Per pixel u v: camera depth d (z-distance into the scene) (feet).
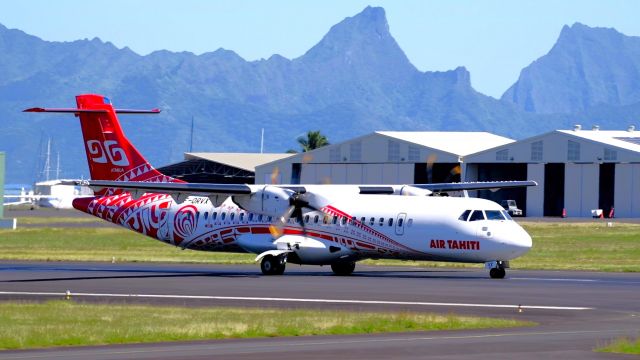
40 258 529.45
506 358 198.70
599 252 587.68
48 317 269.85
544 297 320.70
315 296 325.21
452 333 239.30
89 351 212.23
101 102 449.89
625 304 301.02
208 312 279.69
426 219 402.11
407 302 307.17
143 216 455.22
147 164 446.60
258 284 369.09
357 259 423.23
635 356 200.75
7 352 212.43
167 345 221.46
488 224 392.47
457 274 424.46
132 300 316.60
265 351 210.18
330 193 427.74
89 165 456.04
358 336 235.20
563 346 214.69
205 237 442.91
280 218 423.64
